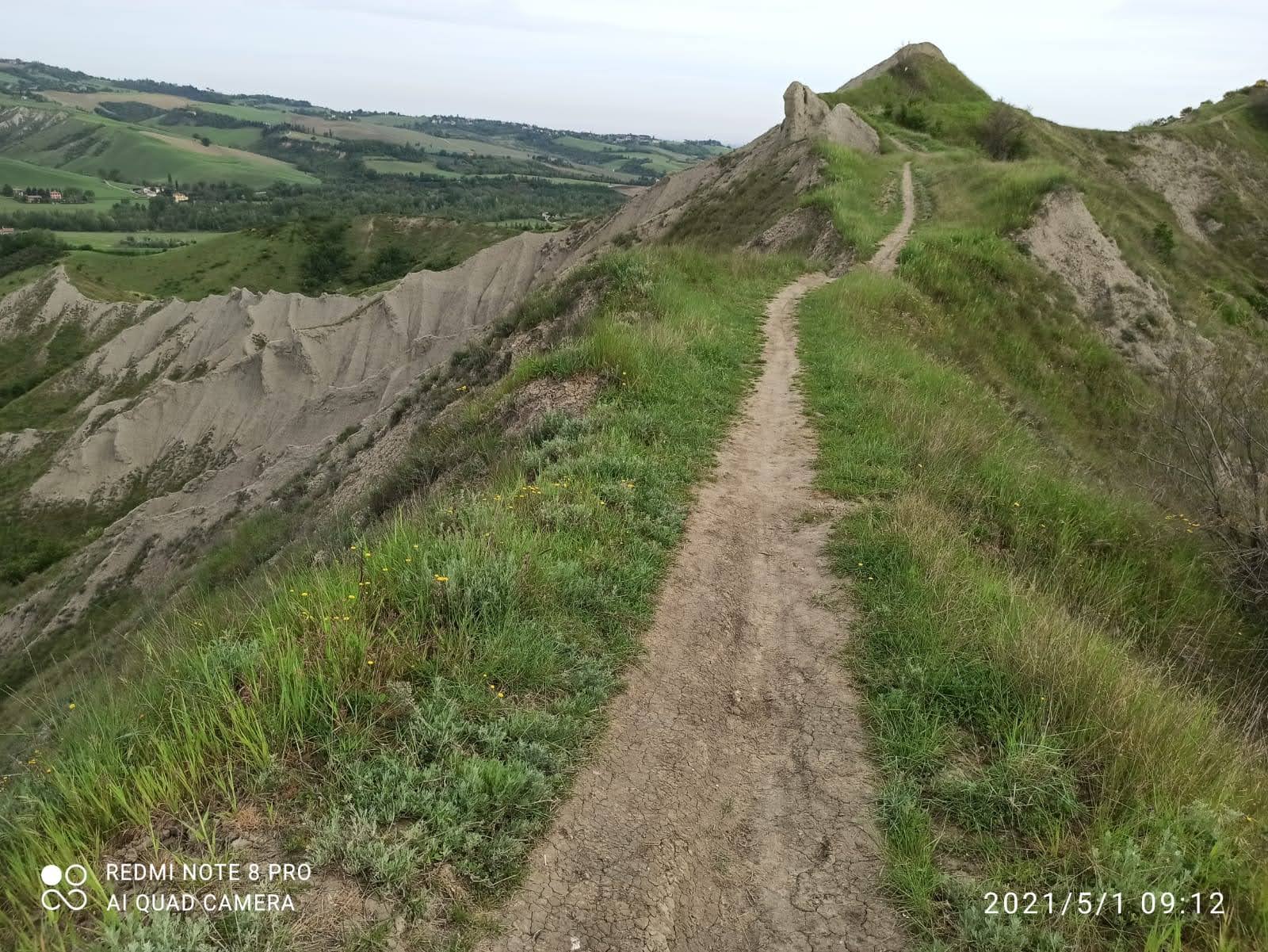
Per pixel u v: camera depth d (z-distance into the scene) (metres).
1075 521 8.96
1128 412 20.58
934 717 4.57
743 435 10.17
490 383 17.20
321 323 58.91
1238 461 11.91
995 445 10.47
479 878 3.32
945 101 61.31
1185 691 5.90
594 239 55.25
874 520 7.40
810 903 3.44
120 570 27.33
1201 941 3.13
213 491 34.34
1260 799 4.07
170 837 3.30
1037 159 38.34
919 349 16.31
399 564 5.32
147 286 93.62
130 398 52.25
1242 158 59.84
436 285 56.34
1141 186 55.97
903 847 3.65
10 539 40.94
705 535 7.29
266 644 4.35
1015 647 4.94
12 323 76.19
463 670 4.50
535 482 7.70
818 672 5.20
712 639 5.61
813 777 4.24
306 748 3.84
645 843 3.69
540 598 5.37
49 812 3.26
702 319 14.55
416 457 12.74
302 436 37.97
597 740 4.37
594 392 10.78
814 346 14.52
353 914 3.04
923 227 27.66
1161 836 3.45
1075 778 3.95
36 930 2.85
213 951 2.77
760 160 43.88
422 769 3.78
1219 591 9.00
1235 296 37.50
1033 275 24.31
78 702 5.66
